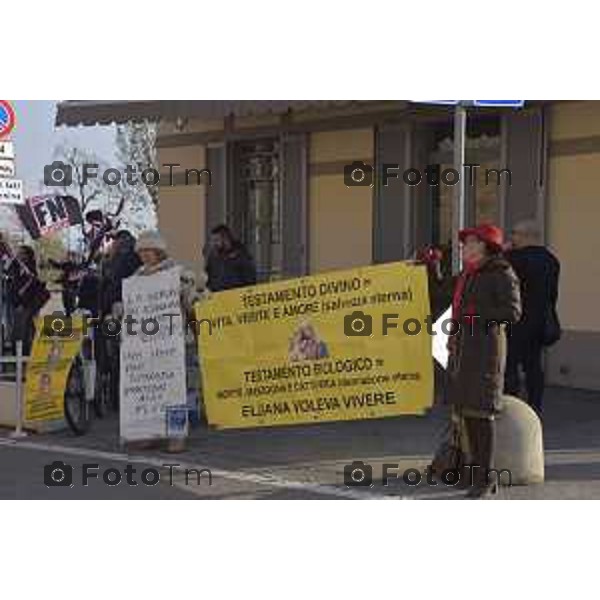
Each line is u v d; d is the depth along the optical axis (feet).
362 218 52.44
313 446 33.76
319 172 54.29
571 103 44.21
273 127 56.49
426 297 31.07
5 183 49.83
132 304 33.24
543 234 45.19
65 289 46.65
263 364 31.60
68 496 27.48
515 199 46.39
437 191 50.72
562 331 44.57
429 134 50.72
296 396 31.53
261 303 31.60
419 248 50.42
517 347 35.73
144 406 33.32
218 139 59.98
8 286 52.06
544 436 34.81
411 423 37.40
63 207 53.52
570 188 44.29
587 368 43.83
